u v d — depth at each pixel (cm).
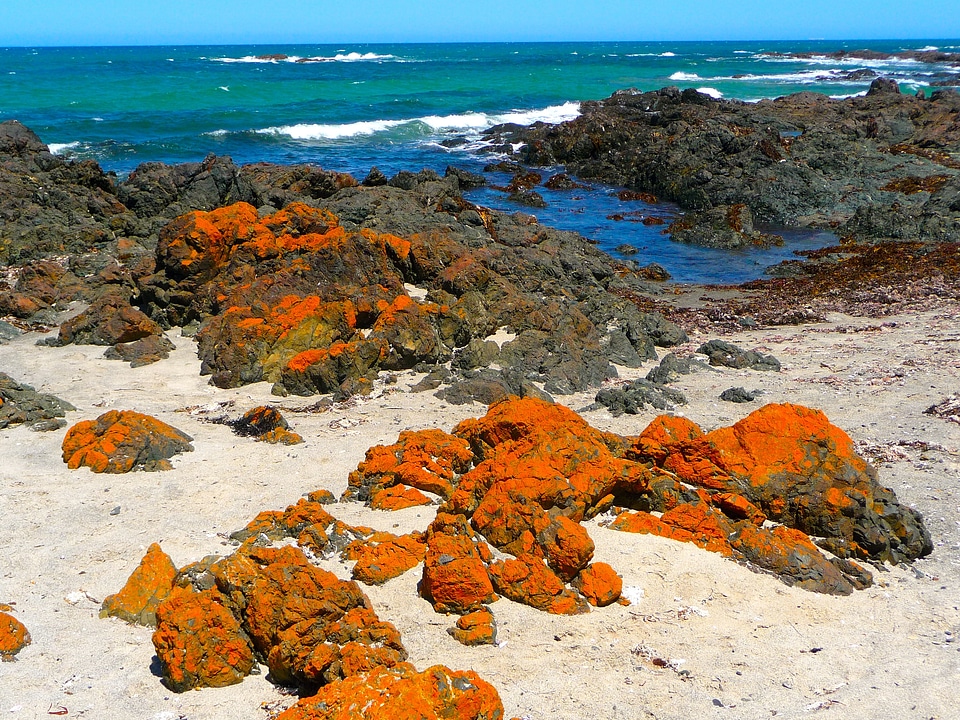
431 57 16775
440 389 1689
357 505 1159
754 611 916
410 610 885
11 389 1566
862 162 4347
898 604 960
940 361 1831
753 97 8206
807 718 750
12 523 1132
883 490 1090
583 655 825
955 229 3325
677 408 1595
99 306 2041
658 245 3388
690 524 1038
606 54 18850
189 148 5153
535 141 5131
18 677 804
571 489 1016
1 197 2898
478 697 678
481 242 2555
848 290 2628
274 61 14288
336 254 2062
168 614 815
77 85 7838
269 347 1783
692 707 759
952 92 6103
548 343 1875
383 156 5206
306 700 669
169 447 1366
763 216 3756
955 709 766
